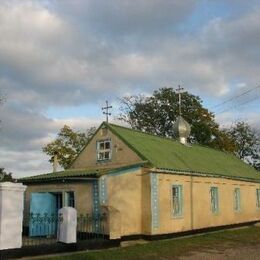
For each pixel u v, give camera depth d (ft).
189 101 166.71
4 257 47.85
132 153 76.79
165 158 81.05
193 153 97.81
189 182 82.99
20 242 49.90
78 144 138.92
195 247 64.59
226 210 94.94
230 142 165.68
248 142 187.52
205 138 161.07
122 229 68.74
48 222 65.16
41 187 78.28
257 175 113.91
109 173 69.10
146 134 90.79
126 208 70.54
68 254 53.83
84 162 84.53
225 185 96.22
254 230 90.79
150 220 71.51
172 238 74.69
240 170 108.17
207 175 88.02
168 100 169.27
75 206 71.46
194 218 82.69
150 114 171.22
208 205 88.28
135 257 55.16
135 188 72.90
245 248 64.18
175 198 79.20
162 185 75.20
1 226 48.11
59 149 135.85
